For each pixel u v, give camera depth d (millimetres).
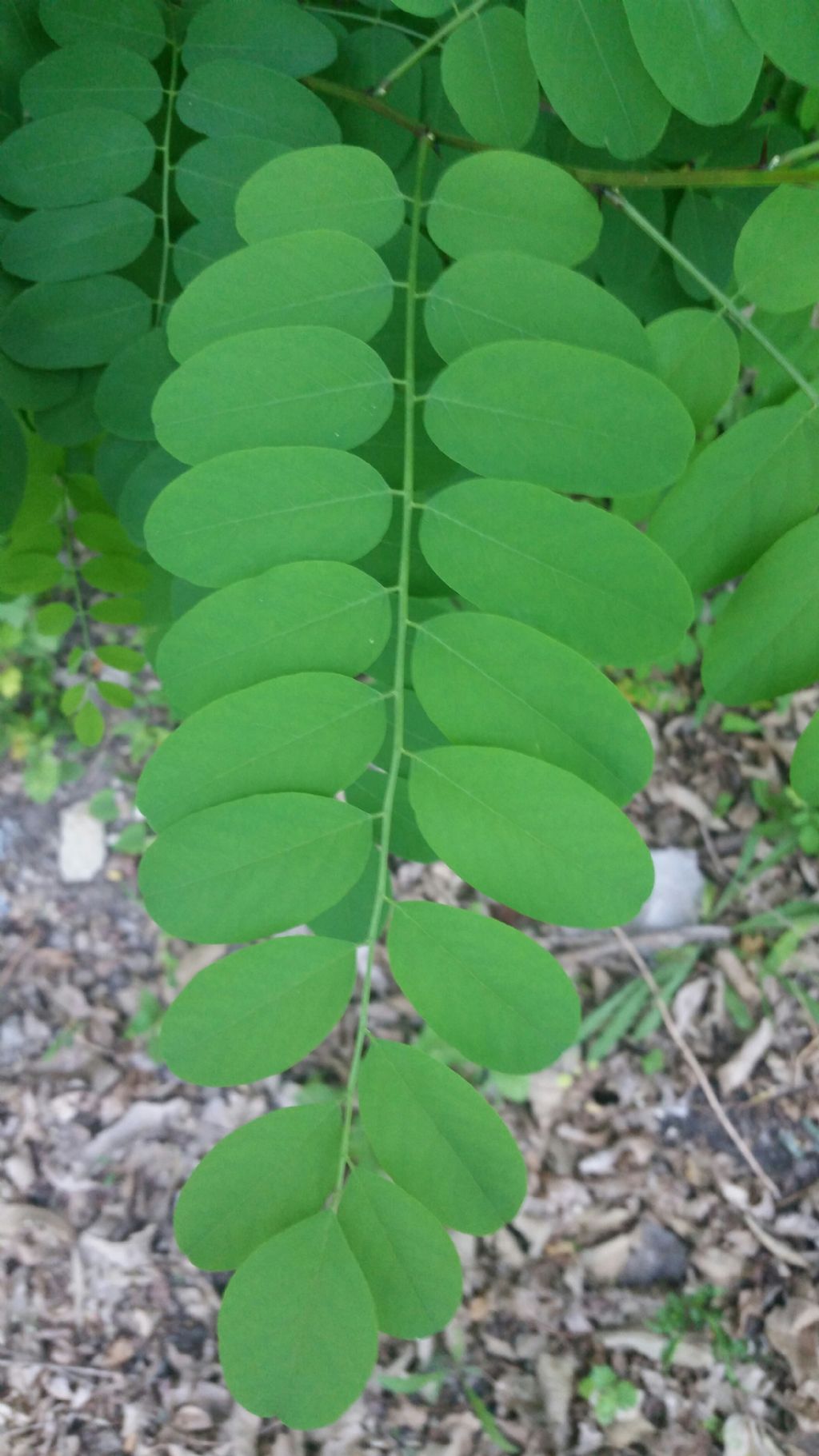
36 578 362
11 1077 633
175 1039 210
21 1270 601
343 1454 575
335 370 228
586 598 217
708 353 243
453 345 235
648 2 215
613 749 213
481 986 212
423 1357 589
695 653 578
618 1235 615
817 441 234
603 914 209
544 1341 596
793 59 218
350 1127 212
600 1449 577
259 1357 201
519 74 247
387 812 220
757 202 302
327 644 221
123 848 663
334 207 238
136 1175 622
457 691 219
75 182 275
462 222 241
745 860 665
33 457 336
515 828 211
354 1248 207
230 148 275
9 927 656
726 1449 574
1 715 644
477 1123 210
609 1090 636
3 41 275
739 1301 603
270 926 214
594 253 298
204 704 220
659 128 233
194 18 276
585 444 221
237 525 222
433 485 258
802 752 218
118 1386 587
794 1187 625
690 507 234
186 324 231
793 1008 651
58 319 279
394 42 290
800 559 224
